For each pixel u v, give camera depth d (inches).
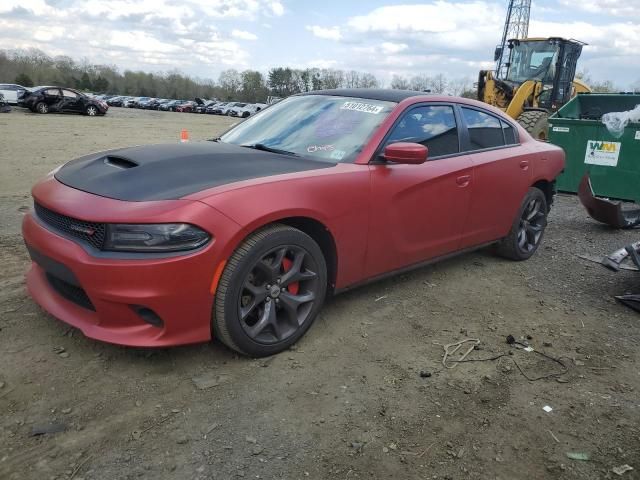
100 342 128.0
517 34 2027.6
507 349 140.7
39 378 113.3
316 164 139.3
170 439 98.3
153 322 112.3
